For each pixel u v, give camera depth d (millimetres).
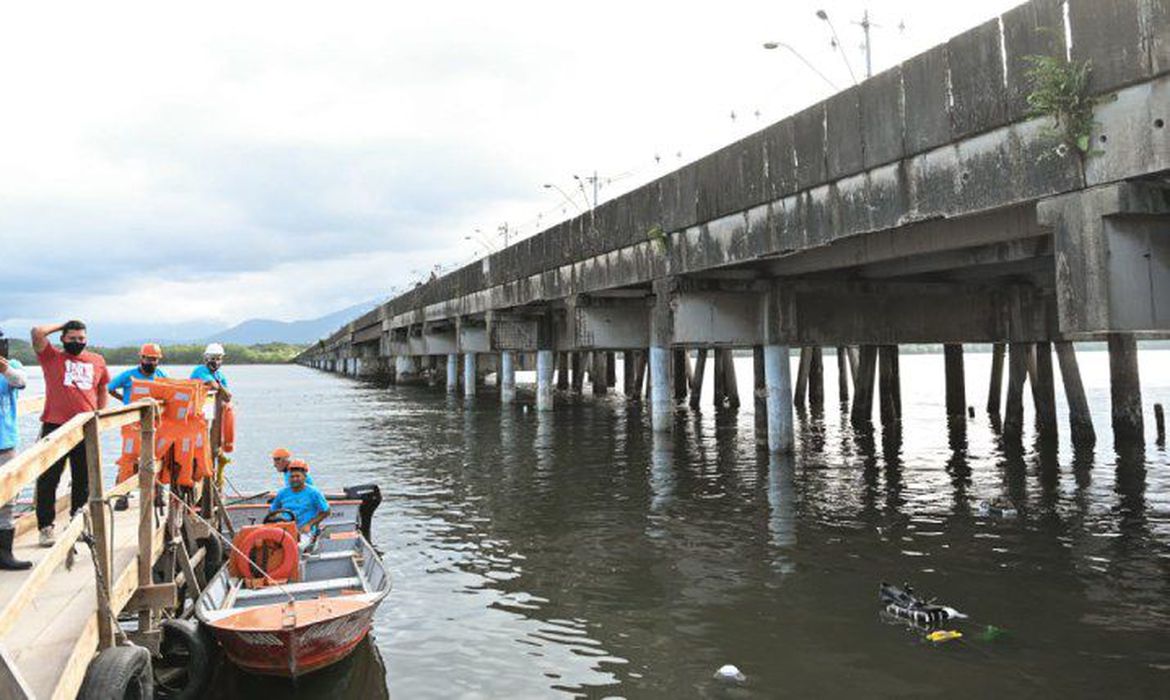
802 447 24891
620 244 25859
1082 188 11094
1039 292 24141
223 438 12203
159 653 7602
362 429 34031
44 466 5230
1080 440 24047
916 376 74562
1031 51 11797
